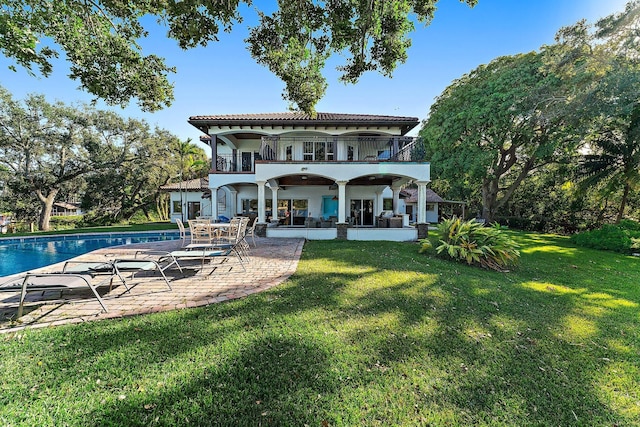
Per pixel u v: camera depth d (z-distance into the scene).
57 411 2.42
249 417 2.43
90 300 4.85
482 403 2.75
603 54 15.44
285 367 3.13
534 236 21.09
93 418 2.35
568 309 5.64
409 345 3.74
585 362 3.59
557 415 2.66
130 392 2.66
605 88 14.98
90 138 30.28
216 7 5.27
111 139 32.31
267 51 7.43
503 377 3.17
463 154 22.55
